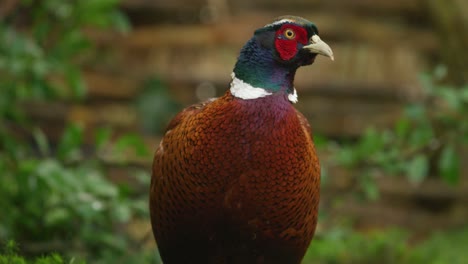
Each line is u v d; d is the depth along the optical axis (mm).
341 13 18141
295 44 7004
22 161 10406
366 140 11305
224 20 17656
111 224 11125
